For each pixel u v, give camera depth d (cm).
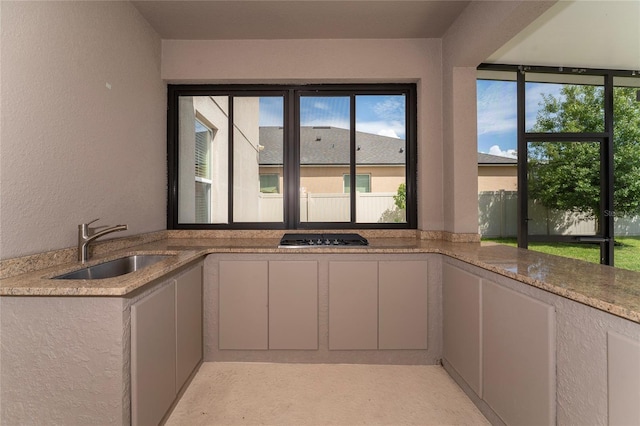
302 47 262
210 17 232
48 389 117
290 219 277
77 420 117
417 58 263
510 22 181
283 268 221
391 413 168
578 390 105
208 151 310
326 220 281
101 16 183
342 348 221
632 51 279
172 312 165
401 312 222
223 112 308
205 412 168
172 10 223
